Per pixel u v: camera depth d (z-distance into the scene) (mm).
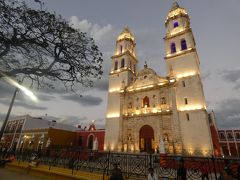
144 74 37594
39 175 14164
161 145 26484
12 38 7082
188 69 32000
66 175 12344
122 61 44781
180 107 30141
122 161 13672
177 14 40031
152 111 33156
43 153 18375
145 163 12602
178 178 9102
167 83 32812
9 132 49750
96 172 13359
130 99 37344
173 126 28938
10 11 6797
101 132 40500
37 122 49469
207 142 25250
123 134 34406
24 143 43062
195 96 29203
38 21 7496
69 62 9008
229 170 8172
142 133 32812
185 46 35156
